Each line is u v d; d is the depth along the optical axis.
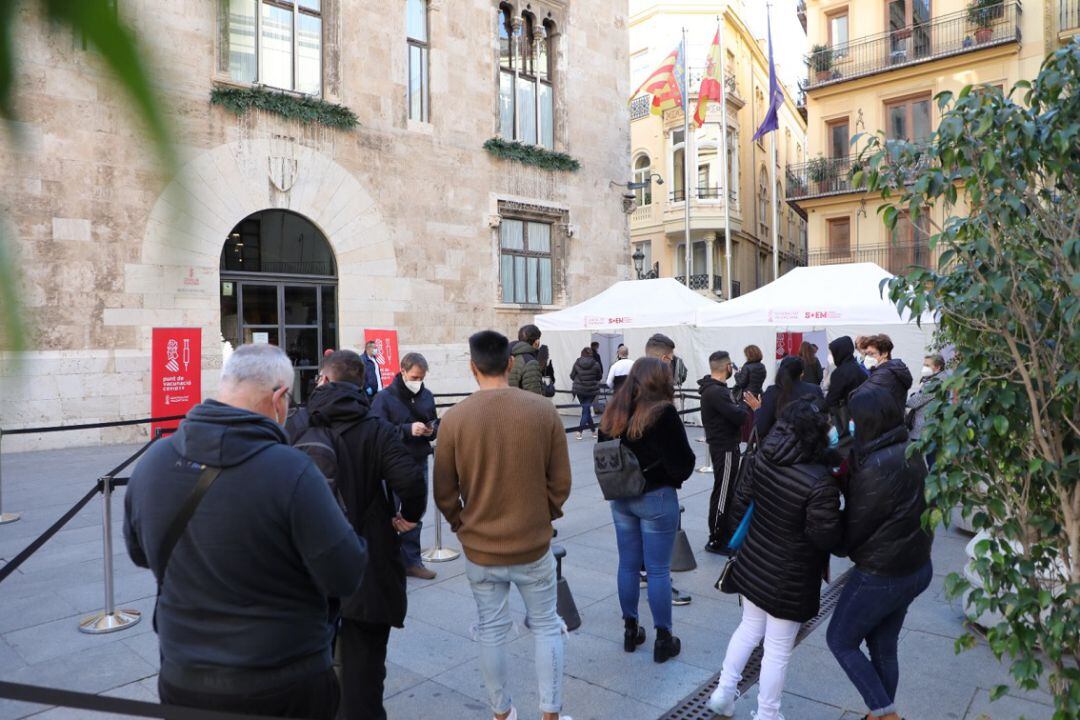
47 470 9.73
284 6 13.98
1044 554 2.99
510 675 4.31
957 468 2.91
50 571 5.92
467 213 16.64
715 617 5.12
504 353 3.55
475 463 3.41
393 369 14.63
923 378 7.20
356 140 14.75
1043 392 2.73
